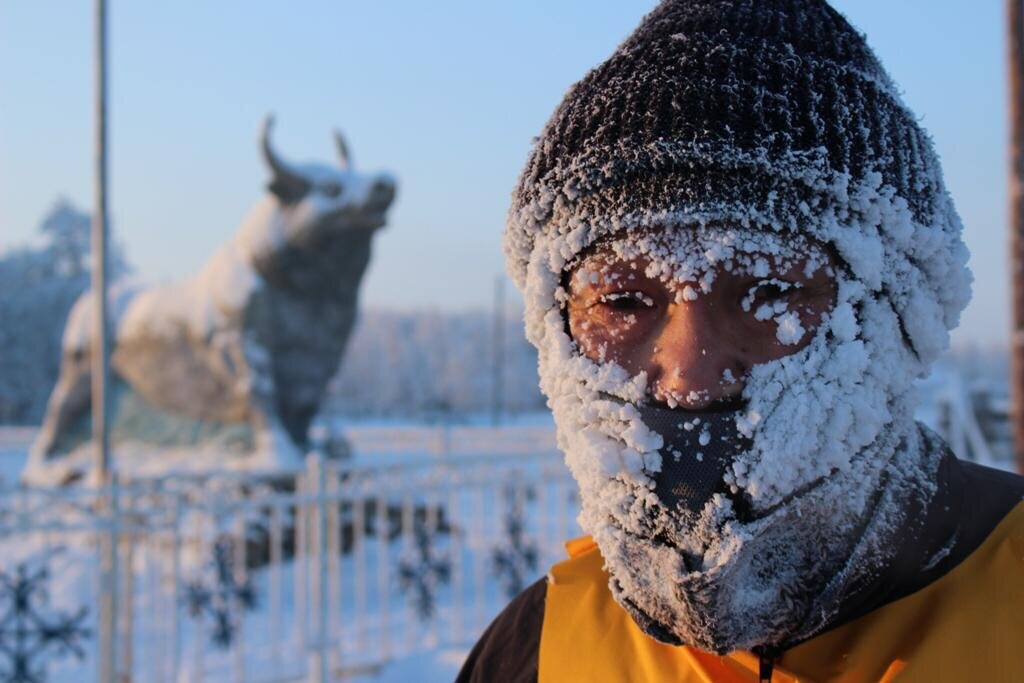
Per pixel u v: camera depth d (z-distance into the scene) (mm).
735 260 769
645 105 802
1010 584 790
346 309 10398
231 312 9891
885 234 778
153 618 5117
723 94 775
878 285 761
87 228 46000
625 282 813
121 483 6098
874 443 769
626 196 795
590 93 864
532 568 6391
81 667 5535
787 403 736
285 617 6695
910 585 804
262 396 9758
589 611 1034
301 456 9641
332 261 10008
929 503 811
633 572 794
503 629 1129
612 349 821
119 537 5090
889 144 807
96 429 6691
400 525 8992
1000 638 768
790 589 783
